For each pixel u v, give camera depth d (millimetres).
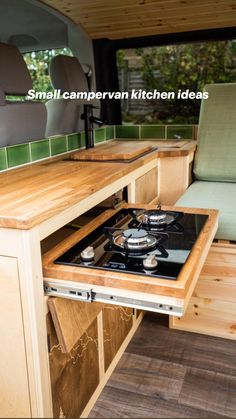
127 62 2857
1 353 1189
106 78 2863
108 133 2934
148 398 1630
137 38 2701
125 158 2039
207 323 2070
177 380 1740
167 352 1936
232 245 1931
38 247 1110
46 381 1183
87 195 1385
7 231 1072
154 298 1021
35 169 1831
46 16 2600
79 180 1548
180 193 2422
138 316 2145
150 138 2971
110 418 846
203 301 2041
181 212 1602
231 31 2516
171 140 2893
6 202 1223
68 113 2396
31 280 1088
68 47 2719
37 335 1127
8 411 1237
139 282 1022
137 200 2031
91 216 1775
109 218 1570
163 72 2820
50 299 1135
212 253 1968
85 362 1457
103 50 2781
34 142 2014
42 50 2764
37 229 1103
